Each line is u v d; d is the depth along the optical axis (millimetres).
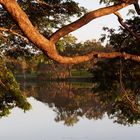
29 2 12047
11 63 14141
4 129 41000
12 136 36938
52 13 12484
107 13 5648
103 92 12797
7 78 12828
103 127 41188
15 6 4777
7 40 11891
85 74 119688
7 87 12820
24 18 4875
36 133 38562
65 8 12438
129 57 6195
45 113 58625
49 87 99562
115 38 12672
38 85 105438
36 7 12156
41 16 12383
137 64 12211
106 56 6008
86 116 53969
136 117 12039
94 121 47531
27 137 36375
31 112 58312
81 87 95125
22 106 13117
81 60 5715
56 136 36781
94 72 12805
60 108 65812
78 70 123062
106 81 12672
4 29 7262
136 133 36531
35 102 76062
